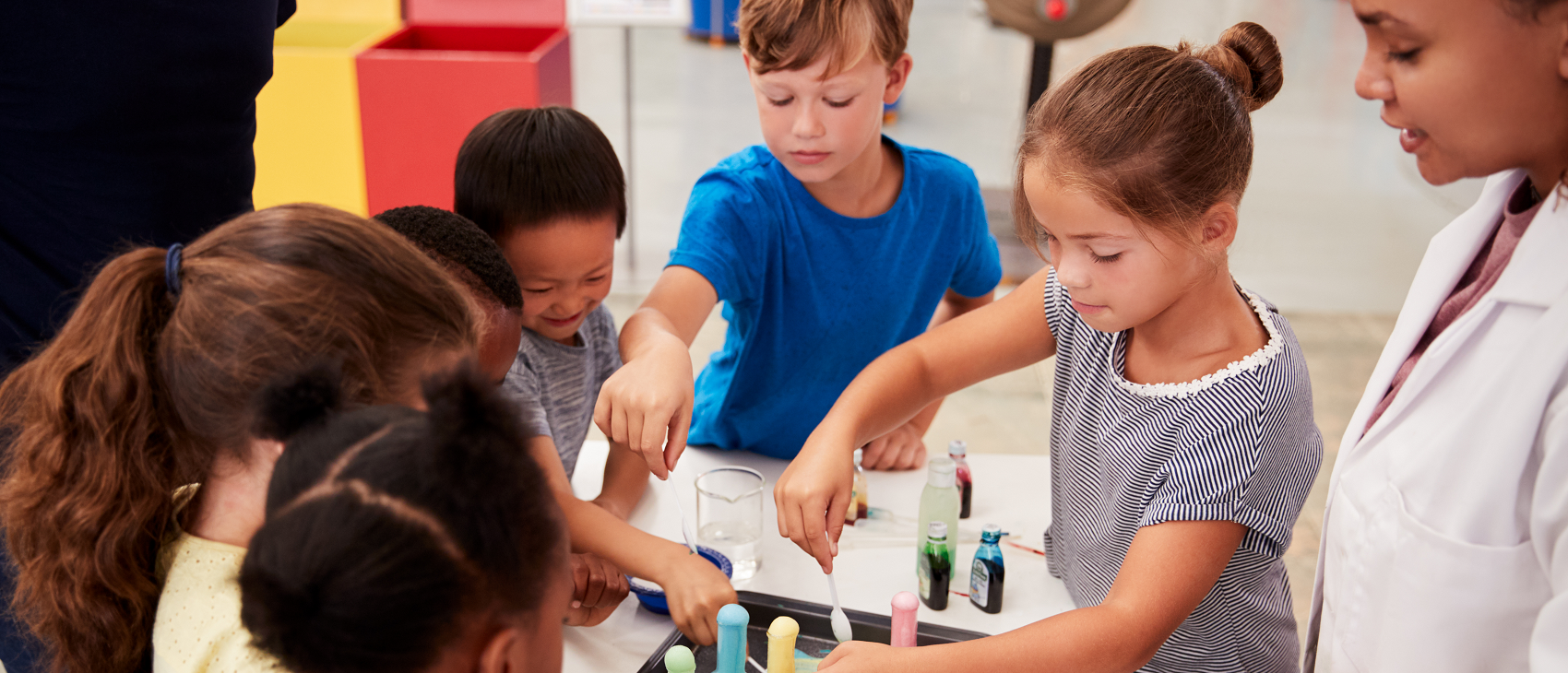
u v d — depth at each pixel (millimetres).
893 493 1425
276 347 670
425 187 3023
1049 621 901
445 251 950
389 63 2871
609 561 1128
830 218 1443
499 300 969
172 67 1158
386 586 499
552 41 3096
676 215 4648
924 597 1189
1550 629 684
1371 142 5828
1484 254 924
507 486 541
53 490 713
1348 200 4984
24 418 745
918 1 9523
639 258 4191
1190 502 907
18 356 1215
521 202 1128
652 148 5512
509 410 564
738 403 1578
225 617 689
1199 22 8039
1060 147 844
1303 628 2303
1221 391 905
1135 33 7746
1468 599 808
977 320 1161
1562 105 679
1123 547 1030
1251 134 887
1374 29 709
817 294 1486
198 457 716
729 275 1374
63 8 1064
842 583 1225
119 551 722
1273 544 958
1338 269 4230
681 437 1089
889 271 1503
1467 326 839
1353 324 3787
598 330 1441
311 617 498
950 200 1537
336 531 502
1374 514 900
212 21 1177
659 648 1049
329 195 3027
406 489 514
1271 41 916
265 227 710
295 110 2922
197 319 672
